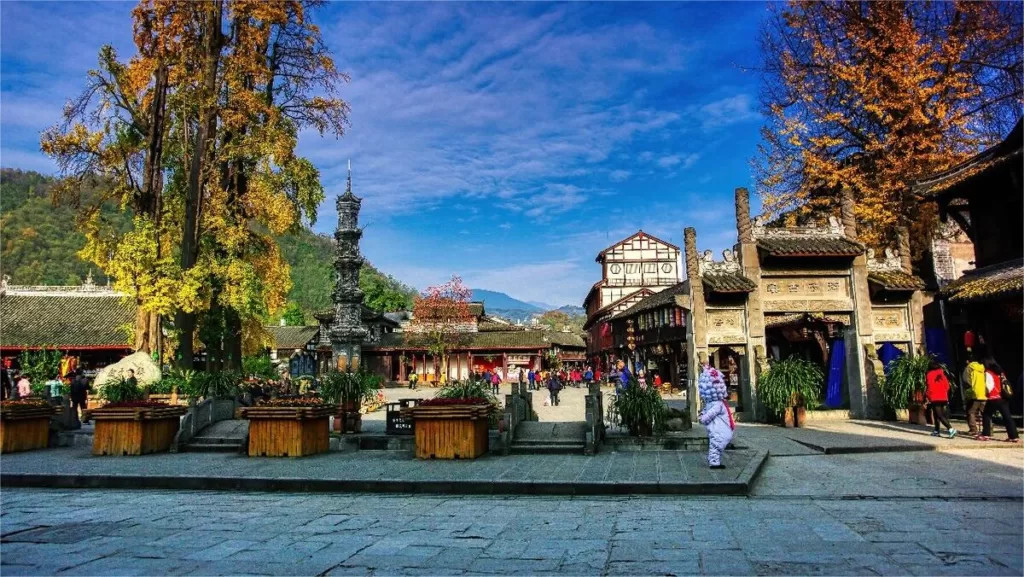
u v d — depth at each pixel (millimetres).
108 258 28109
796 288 18781
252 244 30797
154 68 27047
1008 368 16781
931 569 5133
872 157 28797
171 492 10258
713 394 10508
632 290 71250
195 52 27547
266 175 27719
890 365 16938
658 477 9688
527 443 13242
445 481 9867
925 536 6188
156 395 20344
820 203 29734
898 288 18062
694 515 7551
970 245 26000
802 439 13828
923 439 13383
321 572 5426
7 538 6840
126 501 9344
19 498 9742
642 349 49188
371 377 27469
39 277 94938
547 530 6945
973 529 6445
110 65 28297
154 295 24500
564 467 10961
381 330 63656
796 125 30547
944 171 19453
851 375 18484
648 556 5750
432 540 6551
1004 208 17797
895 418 17297
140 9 26594
